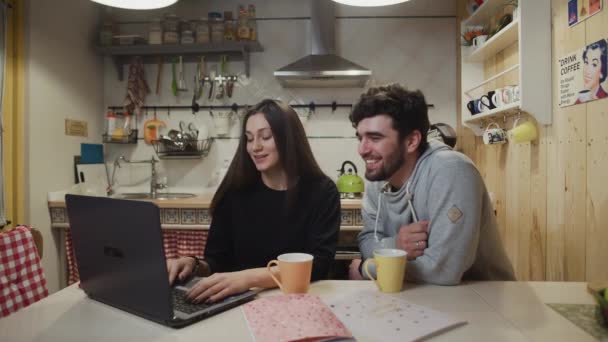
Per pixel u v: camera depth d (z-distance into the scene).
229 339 0.71
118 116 3.10
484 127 2.51
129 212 0.77
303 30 3.03
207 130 3.00
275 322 0.74
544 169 1.80
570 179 1.59
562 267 1.66
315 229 1.31
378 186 1.37
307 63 2.70
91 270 0.91
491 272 1.28
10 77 2.27
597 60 1.42
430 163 1.16
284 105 1.37
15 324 0.79
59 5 2.62
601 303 0.74
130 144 3.09
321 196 1.34
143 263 0.78
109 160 3.10
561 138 1.66
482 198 1.14
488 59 2.48
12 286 1.30
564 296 0.92
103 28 2.93
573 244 1.58
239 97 3.05
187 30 2.90
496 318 0.79
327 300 0.90
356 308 0.83
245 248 1.38
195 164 3.08
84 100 2.87
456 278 1.01
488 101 2.17
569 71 1.59
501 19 2.08
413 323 0.75
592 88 1.45
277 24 3.04
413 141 1.18
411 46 2.99
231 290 0.90
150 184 3.06
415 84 2.99
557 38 1.68
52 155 2.55
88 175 2.83
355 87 3.00
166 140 2.88
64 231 2.62
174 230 2.48
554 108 1.71
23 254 1.35
